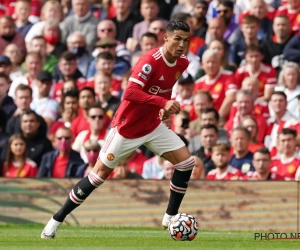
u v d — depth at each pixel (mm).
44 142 40875
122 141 24578
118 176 38094
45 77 45281
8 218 35469
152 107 24375
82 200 24953
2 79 46031
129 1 48938
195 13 46781
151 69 23641
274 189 33938
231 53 44969
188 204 34500
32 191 35438
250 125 39625
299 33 45031
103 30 47969
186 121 40562
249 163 37750
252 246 21375
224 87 43188
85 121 42656
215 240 24672
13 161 40156
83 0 49031
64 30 49344
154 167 39344
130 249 19469
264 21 46094
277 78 43469
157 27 47031
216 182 34344
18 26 51406
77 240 23828
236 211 34156
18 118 42688
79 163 39781
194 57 45719
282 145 38062
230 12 46344
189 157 25234
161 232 31594
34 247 20031
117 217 34812
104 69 44250
